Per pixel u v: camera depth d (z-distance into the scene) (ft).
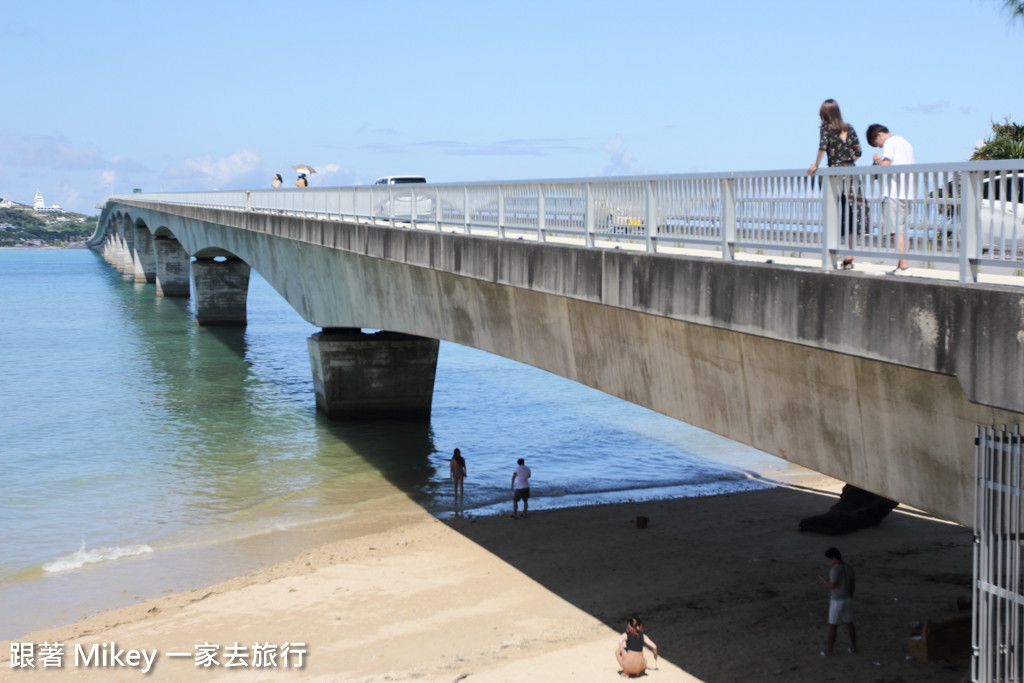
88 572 60.80
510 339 58.95
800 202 31.30
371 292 88.84
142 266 398.83
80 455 96.12
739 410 37.68
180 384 145.38
